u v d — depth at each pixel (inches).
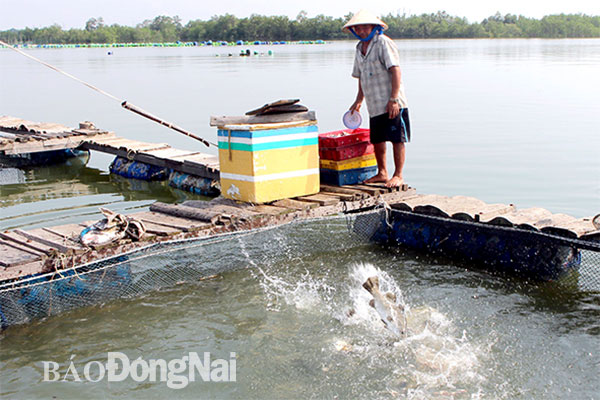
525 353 216.4
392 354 218.1
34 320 250.4
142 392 199.5
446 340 226.4
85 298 262.5
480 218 299.1
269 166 316.5
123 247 265.0
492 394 193.5
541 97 914.1
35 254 251.3
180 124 727.1
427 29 6033.5
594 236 261.1
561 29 6122.1
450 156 540.7
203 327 241.4
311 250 328.5
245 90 1069.8
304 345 225.9
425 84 1144.2
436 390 196.5
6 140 523.8
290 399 194.1
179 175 482.0
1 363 218.5
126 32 7628.0
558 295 264.5
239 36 6688.0
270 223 302.4
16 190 473.4
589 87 1031.6
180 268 287.6
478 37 6018.7
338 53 2795.3
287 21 6407.5
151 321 247.4
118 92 1104.2
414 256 317.4
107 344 230.7
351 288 276.1
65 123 763.4
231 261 302.7
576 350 217.5
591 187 431.8
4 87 1305.4
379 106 337.4
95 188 480.7
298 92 1018.7
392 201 342.3
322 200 321.1
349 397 193.9
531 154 538.9
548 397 191.3
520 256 285.9
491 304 255.9
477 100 899.4
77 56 3289.9
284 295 269.1
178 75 1491.1
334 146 348.2
